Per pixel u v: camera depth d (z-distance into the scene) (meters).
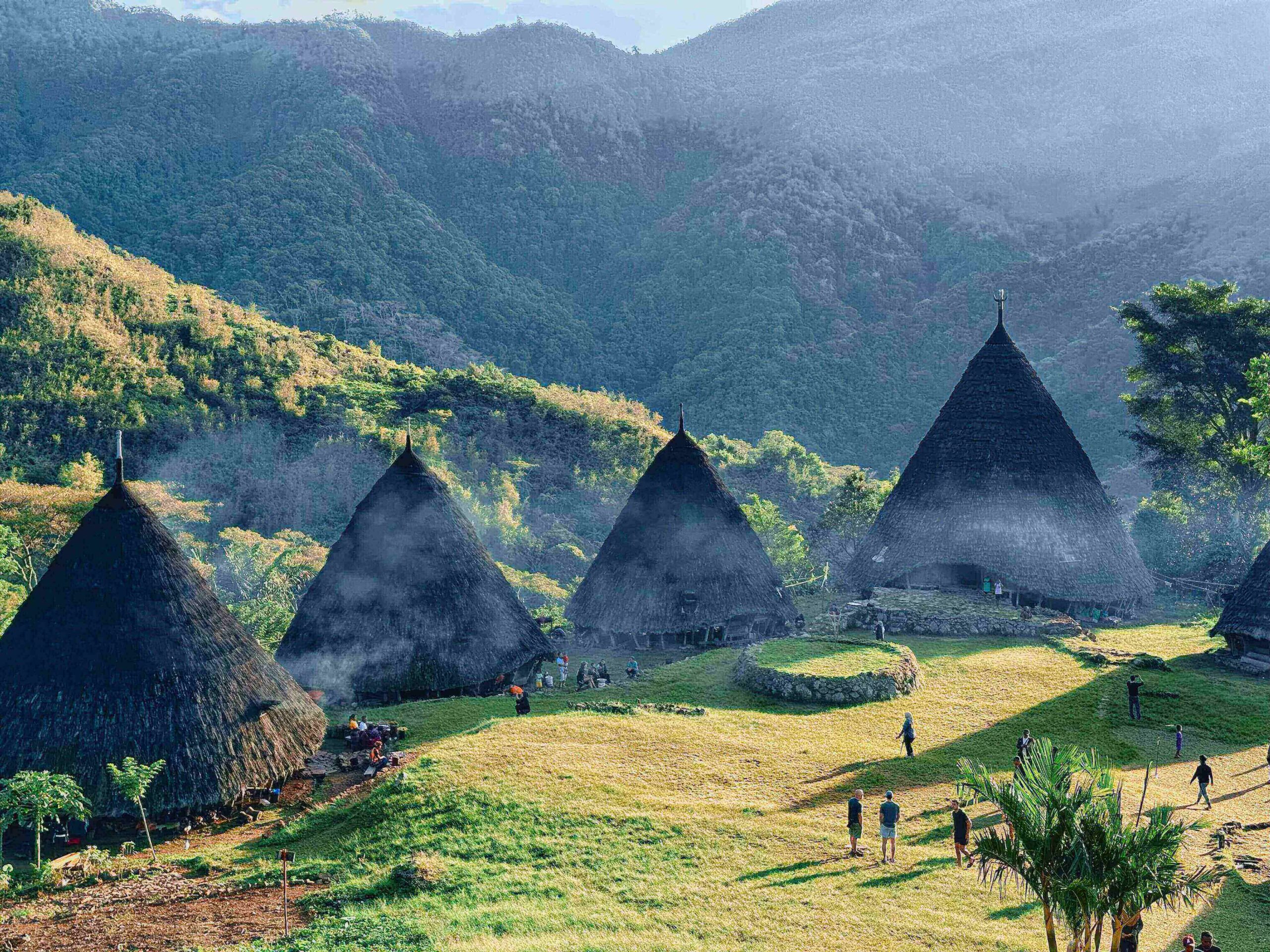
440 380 129.12
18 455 84.81
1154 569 67.31
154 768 27.08
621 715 35.22
